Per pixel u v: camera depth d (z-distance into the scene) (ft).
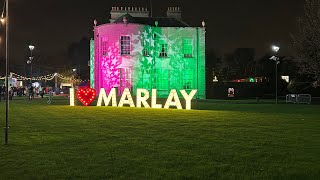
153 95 99.14
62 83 281.74
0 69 254.06
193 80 159.43
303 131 52.54
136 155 36.60
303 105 116.37
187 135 48.75
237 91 195.21
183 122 63.36
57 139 45.62
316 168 31.53
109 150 38.96
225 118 70.03
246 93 195.52
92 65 176.04
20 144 42.42
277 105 116.37
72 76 287.69
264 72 222.89
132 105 103.71
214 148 39.99
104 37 151.64
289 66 207.72
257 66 240.73
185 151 38.45
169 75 157.17
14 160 34.73
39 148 40.14
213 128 55.57
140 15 169.27
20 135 48.78
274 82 199.62
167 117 71.97
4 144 42.39
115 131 52.49
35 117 71.77
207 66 257.55
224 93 193.88
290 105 116.57
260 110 92.63
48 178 29.04
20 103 120.78
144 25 151.94
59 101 134.10
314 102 143.02
